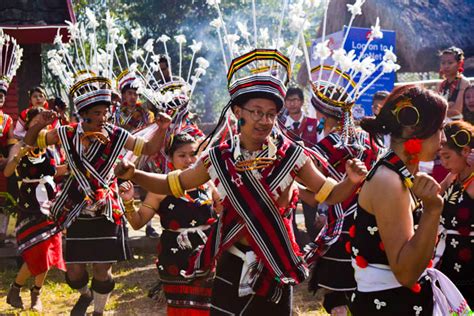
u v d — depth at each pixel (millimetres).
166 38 5172
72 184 5309
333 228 4602
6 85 7309
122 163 3643
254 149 3432
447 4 15258
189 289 4766
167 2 22562
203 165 3527
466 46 14820
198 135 5238
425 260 2717
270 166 3381
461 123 3951
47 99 8227
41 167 6500
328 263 4941
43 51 23484
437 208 2654
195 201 4738
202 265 3584
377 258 2908
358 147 4660
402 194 2801
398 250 2768
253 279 3443
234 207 3389
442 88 7273
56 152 6766
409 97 2857
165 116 4738
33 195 6457
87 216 5398
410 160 2855
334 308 5062
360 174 3232
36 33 10414
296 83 15477
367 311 2941
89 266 8469
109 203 5297
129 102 7254
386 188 2809
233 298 3535
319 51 3713
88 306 6098
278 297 3449
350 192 3355
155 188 3680
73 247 5445
